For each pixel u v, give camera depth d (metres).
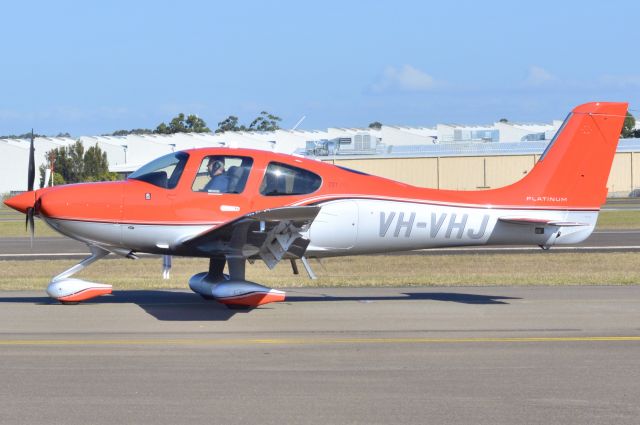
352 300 21.69
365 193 21.05
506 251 38.44
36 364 13.54
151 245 20.34
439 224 21.55
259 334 16.44
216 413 10.72
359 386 12.16
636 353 14.65
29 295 22.61
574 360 14.03
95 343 15.38
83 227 20.11
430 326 17.48
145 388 11.99
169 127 190.62
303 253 20.14
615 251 38.47
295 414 10.70
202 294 21.22
